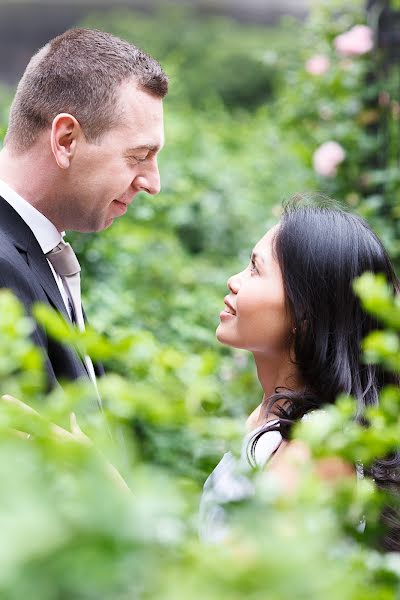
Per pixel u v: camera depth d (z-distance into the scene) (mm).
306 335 2018
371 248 2076
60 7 19062
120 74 2451
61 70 2441
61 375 2297
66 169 2463
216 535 1042
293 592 733
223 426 1181
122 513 757
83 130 2441
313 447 1134
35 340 2193
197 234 6543
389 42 5180
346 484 1083
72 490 817
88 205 2525
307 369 2021
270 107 8203
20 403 1075
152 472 823
